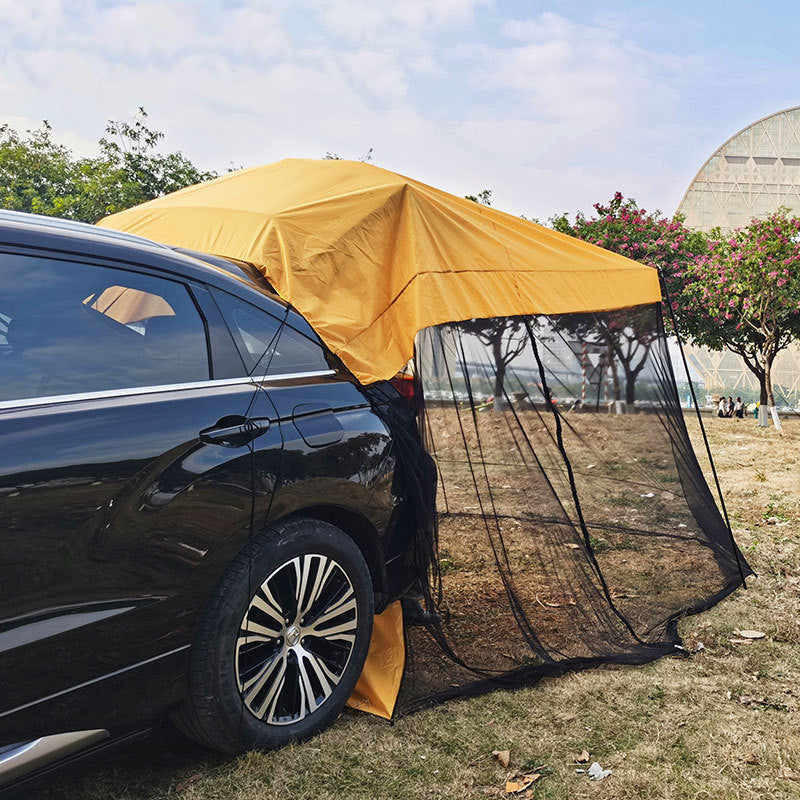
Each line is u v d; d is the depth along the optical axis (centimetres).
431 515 338
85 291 233
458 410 362
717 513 501
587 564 386
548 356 414
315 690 284
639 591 426
